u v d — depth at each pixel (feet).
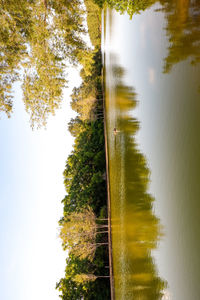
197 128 26.71
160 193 35.47
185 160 28.66
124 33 69.67
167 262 31.63
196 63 29.37
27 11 30.25
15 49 31.99
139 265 39.58
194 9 30.94
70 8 33.50
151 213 37.60
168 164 33.58
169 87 35.27
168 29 37.37
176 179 30.91
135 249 41.96
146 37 47.98
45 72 35.24
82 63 39.70
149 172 40.29
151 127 41.68
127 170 51.16
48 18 33.45
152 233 36.58
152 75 43.47
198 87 28.02
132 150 50.03
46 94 37.27
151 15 44.60
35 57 34.09
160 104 38.34
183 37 33.12
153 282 34.47
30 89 36.01
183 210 28.63
